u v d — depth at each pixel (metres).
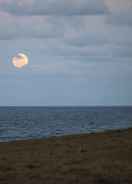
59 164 19.33
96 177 16.22
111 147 25.06
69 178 16.00
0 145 27.75
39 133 55.09
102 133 33.66
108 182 15.37
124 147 24.89
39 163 19.66
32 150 24.73
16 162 20.00
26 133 55.28
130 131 34.19
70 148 25.25
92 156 21.78
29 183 15.09
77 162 19.92
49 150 24.53
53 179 15.82
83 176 16.42
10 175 16.58
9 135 51.50
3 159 20.97
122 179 15.86
